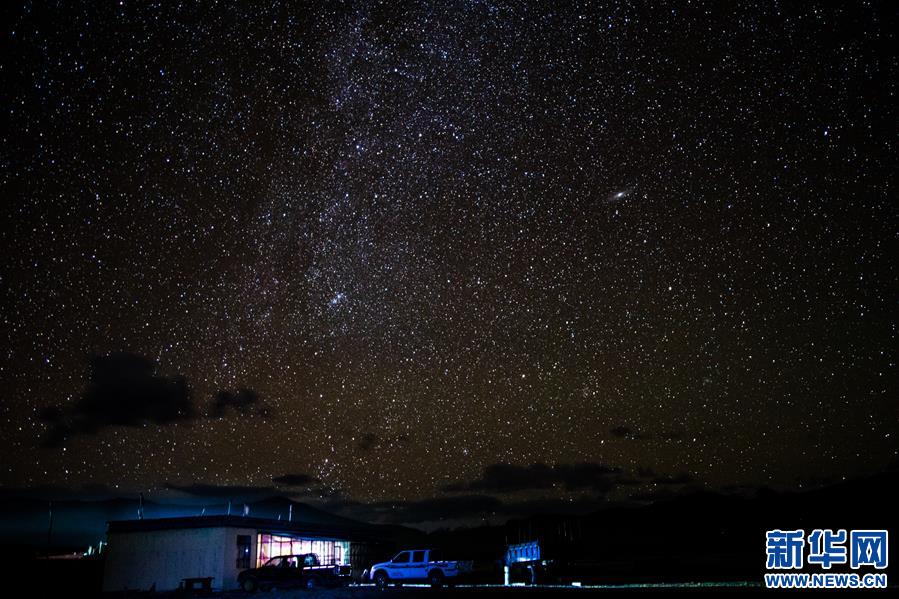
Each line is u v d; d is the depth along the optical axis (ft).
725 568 98.53
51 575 108.06
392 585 98.89
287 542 106.52
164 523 97.14
